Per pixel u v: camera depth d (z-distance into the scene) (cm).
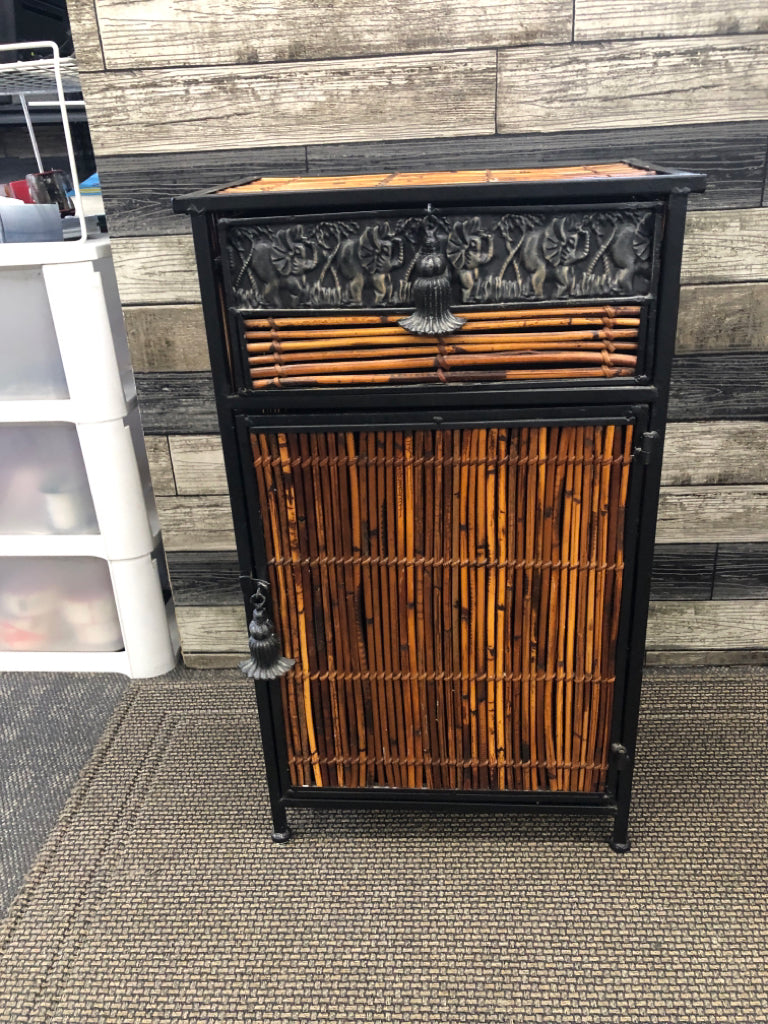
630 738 102
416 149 121
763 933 96
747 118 115
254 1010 90
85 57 117
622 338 84
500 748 104
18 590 151
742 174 117
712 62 112
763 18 109
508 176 93
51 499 142
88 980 94
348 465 91
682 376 129
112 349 131
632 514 91
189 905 103
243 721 139
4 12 135
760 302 123
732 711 136
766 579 141
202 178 123
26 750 134
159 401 135
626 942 96
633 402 86
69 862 111
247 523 95
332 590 97
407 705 103
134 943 98
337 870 108
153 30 115
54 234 129
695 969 92
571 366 86
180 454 139
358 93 117
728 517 137
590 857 108
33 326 129
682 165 118
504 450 89
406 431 89
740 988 90
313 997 91
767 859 107
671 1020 87
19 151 165
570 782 106
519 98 117
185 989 92
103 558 143
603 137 118
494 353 85
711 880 104
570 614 96
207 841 114
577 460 89
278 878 107
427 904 102
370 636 99
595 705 101
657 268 80
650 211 78
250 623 97
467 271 82
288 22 114
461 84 116
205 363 133
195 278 128
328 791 109
